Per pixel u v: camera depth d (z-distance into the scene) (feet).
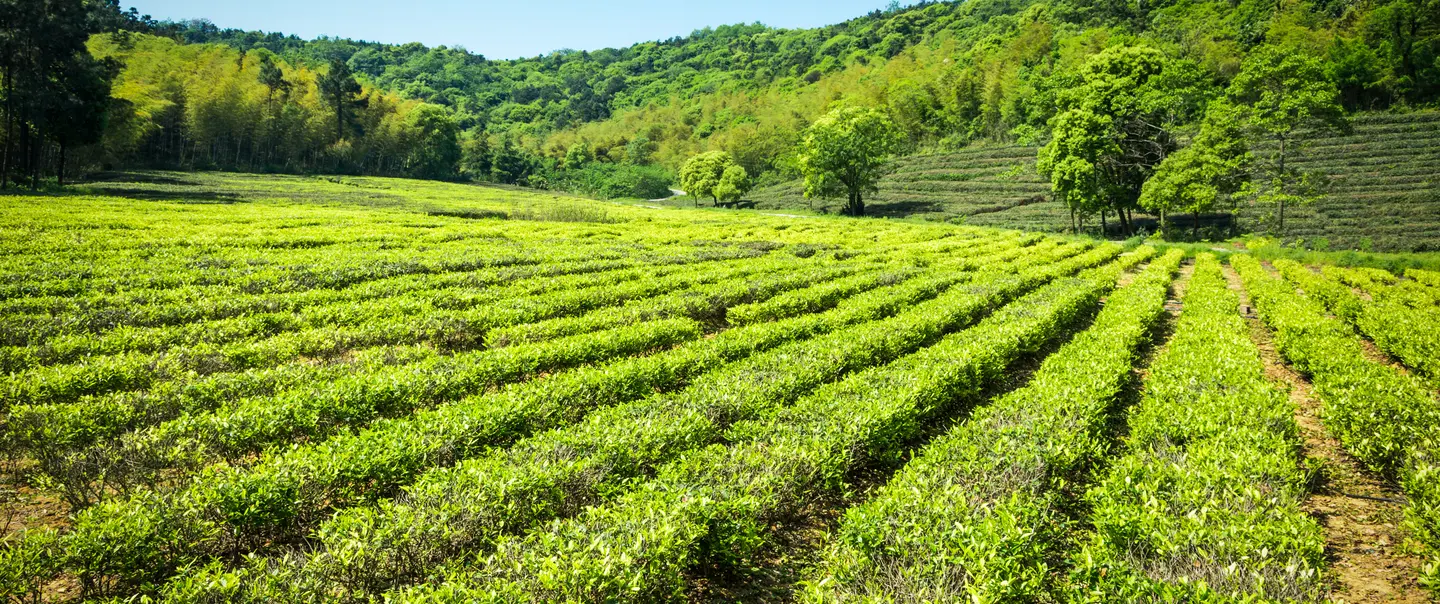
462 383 40.22
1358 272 119.03
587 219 201.26
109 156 282.77
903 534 21.07
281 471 25.34
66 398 37.40
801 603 21.62
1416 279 116.67
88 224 115.34
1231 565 19.01
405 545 21.39
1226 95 197.47
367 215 162.71
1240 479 24.58
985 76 412.77
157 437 29.17
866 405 33.60
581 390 37.58
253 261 87.35
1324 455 34.76
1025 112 350.64
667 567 20.68
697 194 372.58
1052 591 21.70
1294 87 183.52
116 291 66.28
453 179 482.28
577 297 70.18
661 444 29.84
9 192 176.86
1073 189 198.29
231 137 385.50
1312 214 188.14
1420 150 215.10
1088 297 78.18
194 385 36.35
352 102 444.96
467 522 22.88
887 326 55.06
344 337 51.39
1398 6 261.24
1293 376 52.70
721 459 27.32
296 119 390.63
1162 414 33.50
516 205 263.08
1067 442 29.32
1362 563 24.58
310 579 19.61
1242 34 329.93
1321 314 68.28
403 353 47.01
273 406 32.91
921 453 30.99
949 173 322.75
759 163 458.50
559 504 25.84
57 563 20.70
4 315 54.75
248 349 46.65
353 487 26.89
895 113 420.36
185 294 65.10
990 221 240.32
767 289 81.41
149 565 22.06
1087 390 36.52
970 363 43.29
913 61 553.23
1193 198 181.37
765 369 41.73
